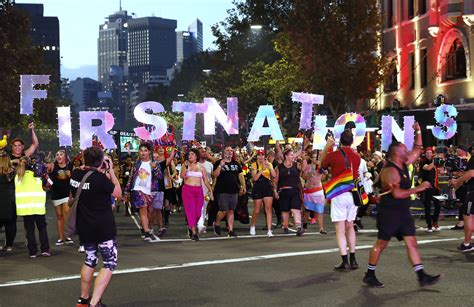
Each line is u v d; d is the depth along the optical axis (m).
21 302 8.62
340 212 10.41
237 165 15.92
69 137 16.14
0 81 42.62
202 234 16.38
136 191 15.12
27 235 12.82
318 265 11.02
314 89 35.41
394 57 37.38
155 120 16.22
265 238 15.22
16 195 12.72
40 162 13.23
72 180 8.03
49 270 11.15
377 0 39.25
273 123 17.22
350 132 10.53
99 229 7.91
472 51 29.69
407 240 9.05
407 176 9.19
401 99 36.59
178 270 10.78
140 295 8.89
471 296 8.50
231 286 9.38
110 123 16.19
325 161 10.59
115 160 24.33
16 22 43.97
